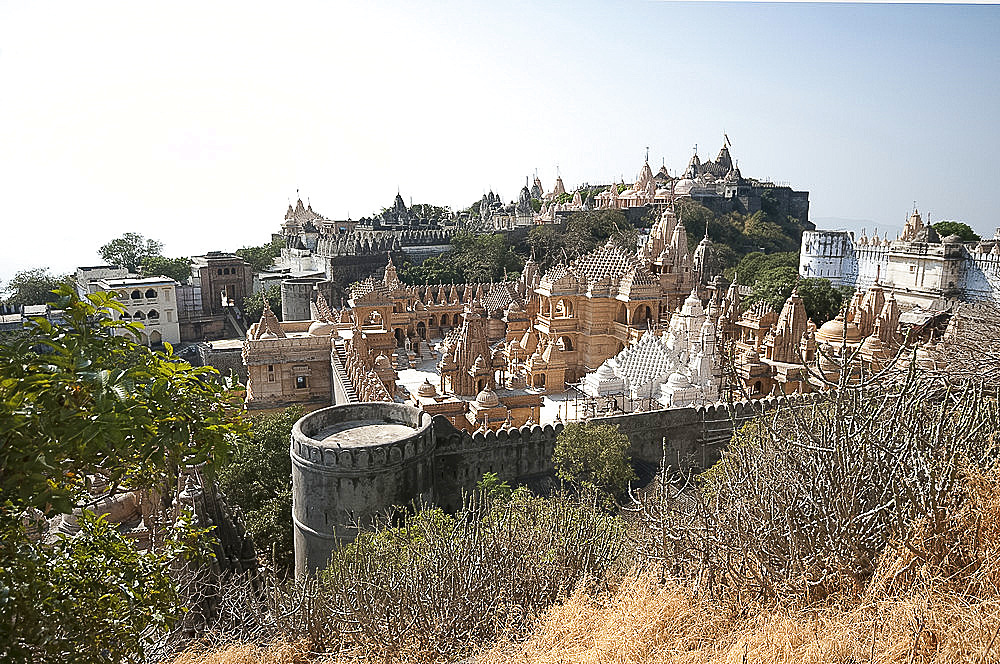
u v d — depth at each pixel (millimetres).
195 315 119625
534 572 17094
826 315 91438
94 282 102312
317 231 164375
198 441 10641
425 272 127812
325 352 69312
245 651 16422
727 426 42594
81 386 8969
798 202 194250
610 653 12641
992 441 14422
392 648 15500
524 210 179250
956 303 79125
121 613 10359
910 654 10531
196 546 14039
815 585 12953
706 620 13289
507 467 38438
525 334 84375
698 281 82000
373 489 30812
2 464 8320
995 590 11711
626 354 56062
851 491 13562
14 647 8602
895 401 15461
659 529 16516
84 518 10664
